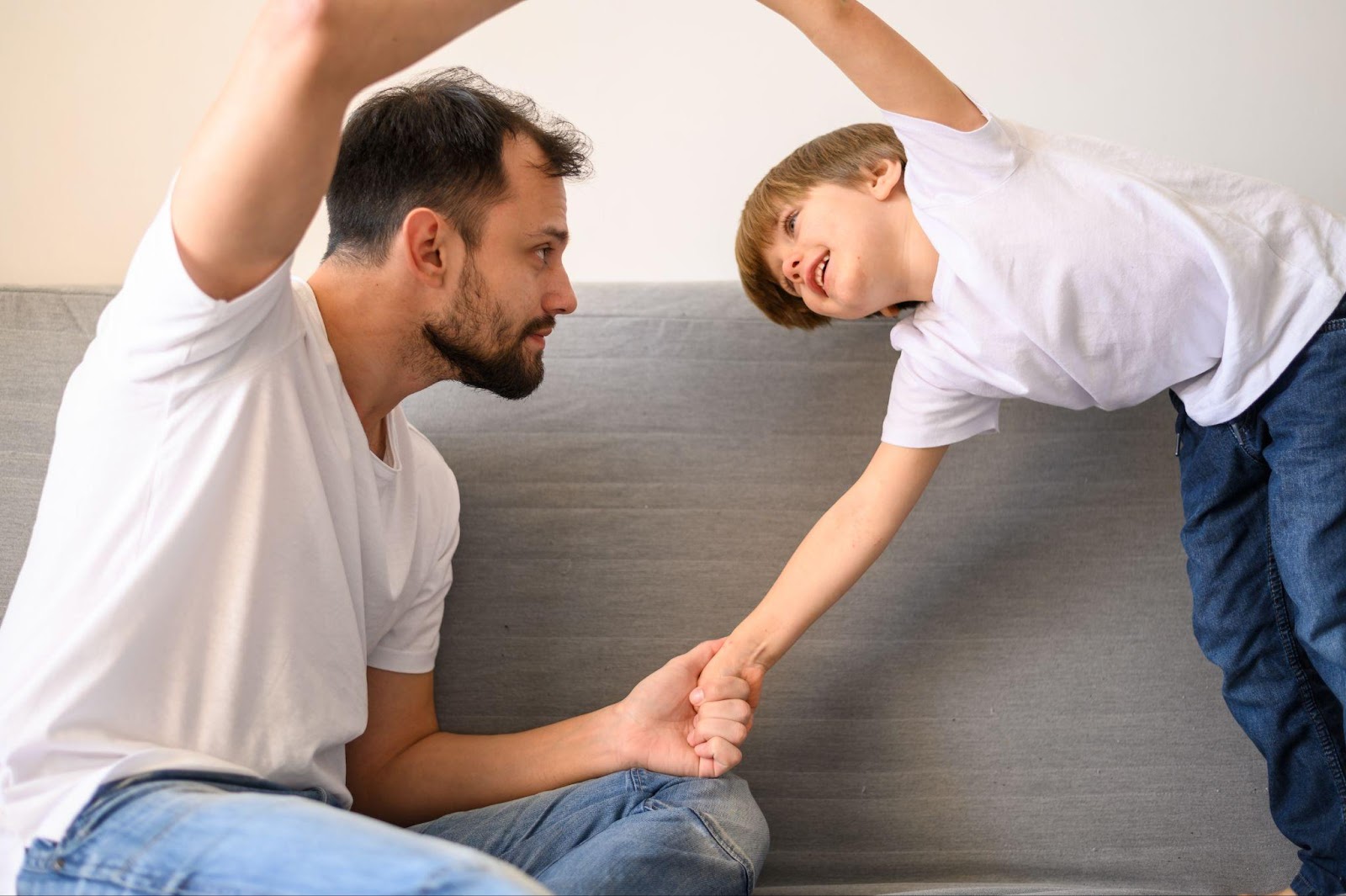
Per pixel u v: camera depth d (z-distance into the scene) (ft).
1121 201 3.56
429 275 3.27
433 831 3.59
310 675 3.15
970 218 3.58
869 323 4.33
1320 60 4.56
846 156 3.95
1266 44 4.57
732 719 3.63
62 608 2.82
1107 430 4.27
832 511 3.98
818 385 4.32
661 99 4.69
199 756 2.80
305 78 2.26
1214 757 4.12
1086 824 4.09
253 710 3.02
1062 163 3.61
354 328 3.32
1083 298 3.56
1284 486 3.58
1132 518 4.24
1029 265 3.55
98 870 2.45
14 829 2.66
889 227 3.84
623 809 3.50
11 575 3.96
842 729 4.18
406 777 3.79
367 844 2.35
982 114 3.52
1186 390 3.83
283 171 2.38
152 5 4.63
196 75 4.66
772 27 4.65
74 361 4.15
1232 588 3.92
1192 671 4.17
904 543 4.25
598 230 4.76
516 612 4.23
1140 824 4.08
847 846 4.12
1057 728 4.14
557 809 3.56
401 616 3.86
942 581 4.24
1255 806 4.09
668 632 4.21
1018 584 4.22
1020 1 4.59
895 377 4.03
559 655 4.21
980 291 3.60
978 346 3.72
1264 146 4.60
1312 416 3.50
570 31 4.68
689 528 4.26
